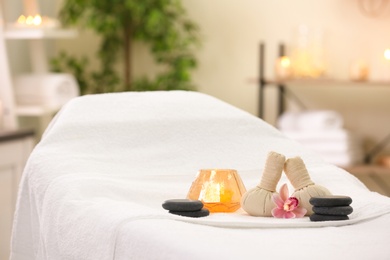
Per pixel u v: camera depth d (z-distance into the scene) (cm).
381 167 344
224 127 175
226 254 107
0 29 319
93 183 151
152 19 363
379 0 367
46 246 149
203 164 168
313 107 382
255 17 387
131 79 394
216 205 150
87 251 134
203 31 394
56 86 333
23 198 168
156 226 123
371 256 111
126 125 171
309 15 379
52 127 174
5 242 280
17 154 286
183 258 110
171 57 394
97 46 402
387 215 137
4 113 320
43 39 377
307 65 359
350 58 372
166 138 171
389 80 350
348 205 138
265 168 149
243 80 390
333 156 347
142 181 161
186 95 183
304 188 146
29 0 330
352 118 376
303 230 128
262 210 145
